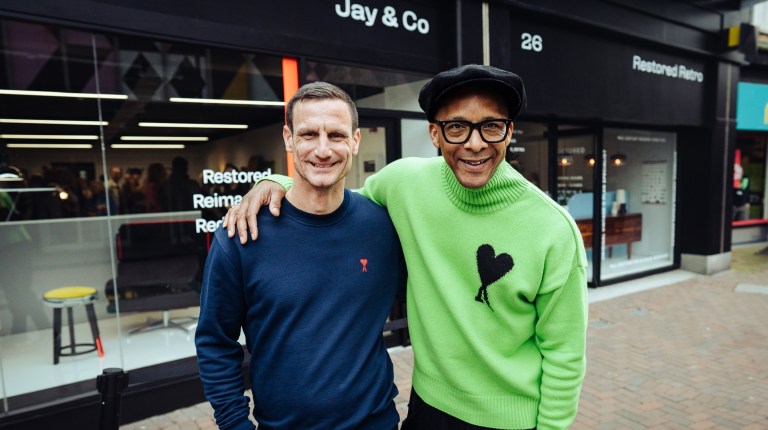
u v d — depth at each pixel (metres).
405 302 1.74
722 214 7.89
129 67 3.47
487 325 1.42
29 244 3.58
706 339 4.78
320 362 1.33
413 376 1.66
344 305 1.38
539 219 1.37
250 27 3.59
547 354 1.43
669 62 7.02
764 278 7.43
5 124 3.34
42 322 3.64
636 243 7.72
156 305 4.13
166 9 3.26
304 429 1.35
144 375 3.56
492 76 1.21
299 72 3.88
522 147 6.13
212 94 3.73
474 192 1.37
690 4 6.98
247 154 4.01
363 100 4.37
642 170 7.64
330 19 4.00
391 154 4.71
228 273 1.33
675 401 3.48
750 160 10.55
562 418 1.39
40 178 3.58
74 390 3.39
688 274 7.84
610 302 6.23
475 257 1.41
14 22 2.86
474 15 4.79
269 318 1.33
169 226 4.04
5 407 3.14
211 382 1.34
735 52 7.66
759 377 3.86
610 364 4.17
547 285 1.36
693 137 7.83
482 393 1.45
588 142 6.82
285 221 1.37
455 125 1.30
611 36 6.19
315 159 1.31
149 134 3.72
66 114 3.43
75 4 2.93
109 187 3.84
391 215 1.57
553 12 5.36
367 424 1.42
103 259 3.92
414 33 4.55
